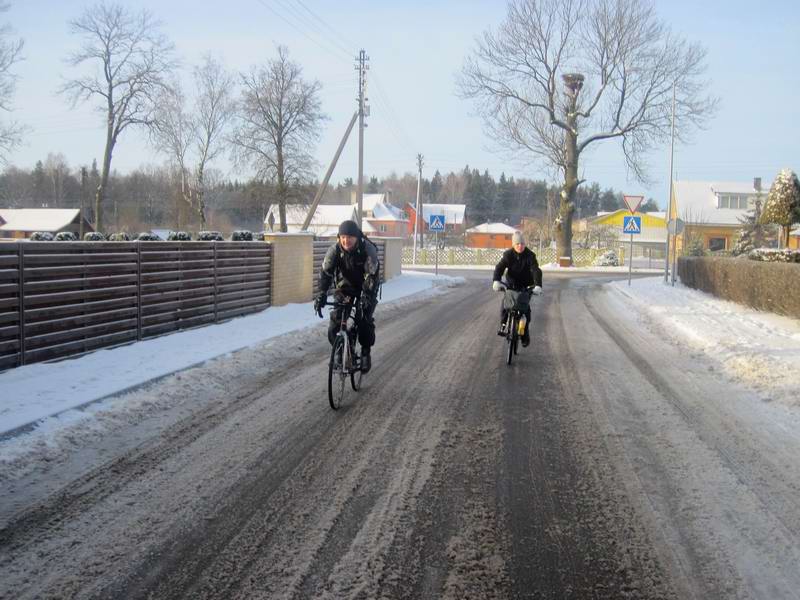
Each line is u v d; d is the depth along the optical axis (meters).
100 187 46.53
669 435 6.44
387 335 12.81
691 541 4.16
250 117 50.72
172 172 64.88
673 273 28.94
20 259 7.97
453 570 3.75
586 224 86.00
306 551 3.94
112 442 5.88
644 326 15.22
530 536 4.20
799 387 8.38
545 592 3.54
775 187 29.30
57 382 7.45
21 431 5.83
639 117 41.41
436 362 10.08
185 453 5.63
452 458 5.66
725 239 60.47
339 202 134.38
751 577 3.73
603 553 3.99
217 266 12.81
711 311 17.81
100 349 9.42
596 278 36.53
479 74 43.19
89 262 9.16
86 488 4.82
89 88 45.41
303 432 6.31
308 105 50.56
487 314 16.80
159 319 10.88
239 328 12.21
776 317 16.20
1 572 3.62
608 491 4.97
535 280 9.99
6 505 4.50
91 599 3.38
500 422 6.81
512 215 125.81
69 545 3.95
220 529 4.21
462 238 87.62
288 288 16.41
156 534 4.12
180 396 7.48
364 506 4.61
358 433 6.32
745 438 6.36
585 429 6.61
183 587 3.51
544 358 10.67
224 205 83.88
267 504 4.61
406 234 99.75
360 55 30.95
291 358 10.04
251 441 6.00
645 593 3.55
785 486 5.12
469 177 138.88
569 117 43.38
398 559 3.86
